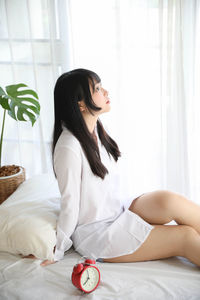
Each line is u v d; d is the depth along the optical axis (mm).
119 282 1338
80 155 1445
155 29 2164
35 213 1604
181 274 1358
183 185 2312
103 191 1511
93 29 2260
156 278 1344
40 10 2299
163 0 2053
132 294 1275
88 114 1521
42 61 2402
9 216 1594
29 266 1447
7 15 2350
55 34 2316
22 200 1762
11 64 2451
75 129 1449
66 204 1440
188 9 2049
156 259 1475
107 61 2305
